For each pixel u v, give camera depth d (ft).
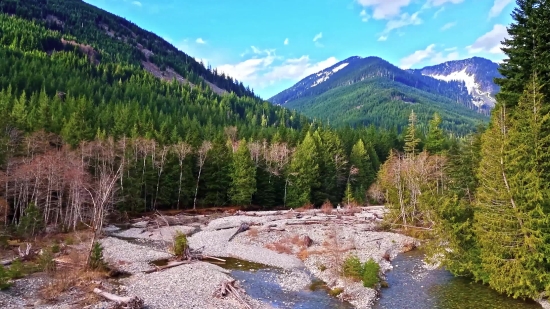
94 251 111.24
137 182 232.53
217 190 279.28
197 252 143.95
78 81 458.91
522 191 87.97
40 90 391.04
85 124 257.75
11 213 187.73
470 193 180.65
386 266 128.36
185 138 298.76
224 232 180.86
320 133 385.70
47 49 627.05
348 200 280.31
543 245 83.51
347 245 154.10
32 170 171.12
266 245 159.22
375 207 278.87
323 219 213.66
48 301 83.41
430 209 117.91
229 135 397.80
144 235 178.40
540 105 93.56
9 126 213.25
